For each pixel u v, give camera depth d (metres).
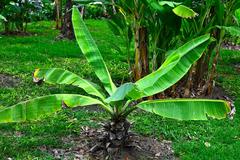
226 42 11.12
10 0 10.37
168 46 6.02
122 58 7.94
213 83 6.41
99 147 4.49
